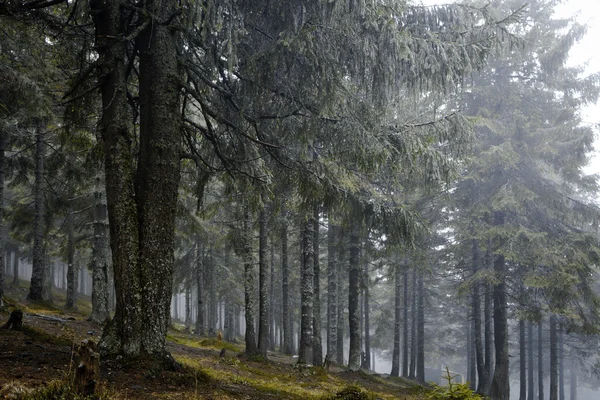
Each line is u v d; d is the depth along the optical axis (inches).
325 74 331.9
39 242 778.2
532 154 781.3
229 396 281.9
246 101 378.9
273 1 327.0
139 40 354.0
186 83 370.9
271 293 1239.5
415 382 1059.3
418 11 376.5
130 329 293.6
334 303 922.1
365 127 373.1
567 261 747.4
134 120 406.6
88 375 179.9
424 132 402.6
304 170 412.8
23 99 466.9
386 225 520.4
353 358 747.4
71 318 616.4
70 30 362.3
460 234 842.2
